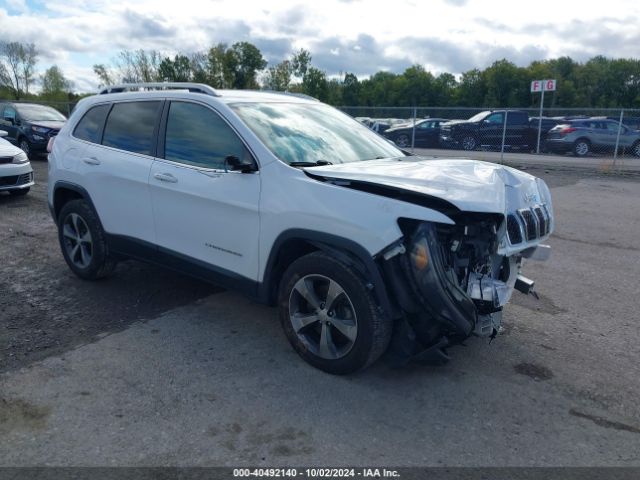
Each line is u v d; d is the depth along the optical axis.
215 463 2.82
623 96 82.69
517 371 3.82
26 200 9.90
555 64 87.31
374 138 4.94
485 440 3.04
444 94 85.06
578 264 6.42
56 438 2.99
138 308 4.79
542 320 4.72
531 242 3.58
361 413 3.27
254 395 3.44
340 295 3.48
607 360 4.01
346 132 4.71
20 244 6.86
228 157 3.83
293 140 4.14
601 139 19.06
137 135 4.77
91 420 3.16
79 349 4.02
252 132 3.98
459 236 3.35
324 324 3.63
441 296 3.13
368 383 3.60
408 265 3.20
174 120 4.50
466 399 3.45
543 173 15.49
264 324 4.49
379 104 86.44
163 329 4.37
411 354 3.40
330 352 3.63
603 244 7.36
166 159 4.48
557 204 10.41
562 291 5.48
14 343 4.10
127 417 3.19
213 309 4.78
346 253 3.46
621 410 3.37
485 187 3.37
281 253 3.81
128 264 5.96
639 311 4.96
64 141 5.43
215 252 4.18
